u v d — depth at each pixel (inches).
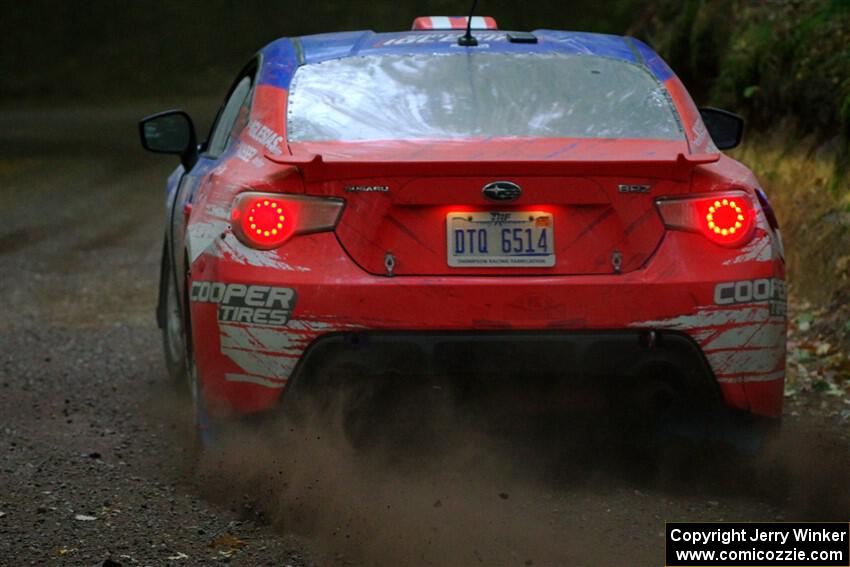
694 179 490.3
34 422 690.8
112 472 569.9
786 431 611.2
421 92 549.6
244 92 618.2
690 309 478.6
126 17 5866.1
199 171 631.2
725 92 1135.6
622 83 559.5
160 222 1861.5
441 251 481.7
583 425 556.7
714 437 513.3
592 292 474.9
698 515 480.1
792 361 765.3
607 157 495.8
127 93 5359.3
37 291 1238.9
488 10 2684.5
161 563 433.4
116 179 2586.1
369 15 4982.8
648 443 555.5
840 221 882.1
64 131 3870.6
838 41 1007.6
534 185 480.7
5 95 5364.2
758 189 514.0
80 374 833.5
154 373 834.8
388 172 479.8
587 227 485.1
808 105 998.4
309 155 501.0
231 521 484.1
